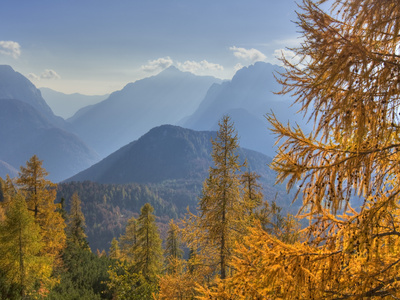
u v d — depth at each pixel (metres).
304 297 3.60
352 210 3.70
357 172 3.14
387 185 3.52
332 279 3.62
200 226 13.39
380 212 3.18
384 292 3.33
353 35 3.01
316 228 3.84
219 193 13.32
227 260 12.05
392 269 3.40
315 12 3.00
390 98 2.87
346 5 2.99
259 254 4.03
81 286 28.77
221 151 13.56
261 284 3.72
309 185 3.28
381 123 2.99
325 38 2.99
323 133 3.18
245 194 14.23
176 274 12.72
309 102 3.21
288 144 3.40
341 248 3.67
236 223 13.00
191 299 10.99
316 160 3.30
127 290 21.59
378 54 2.92
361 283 3.44
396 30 2.71
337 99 3.11
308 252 3.77
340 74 2.94
